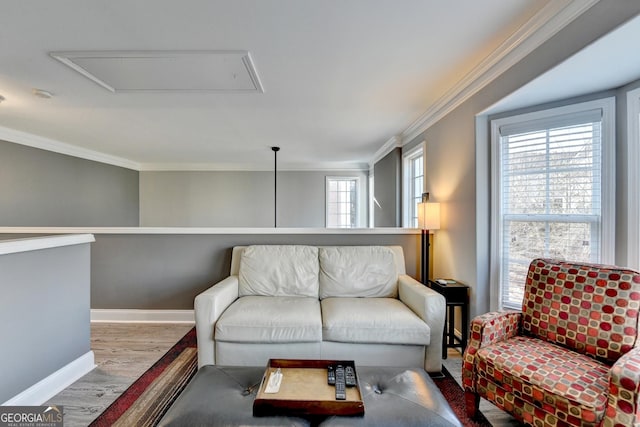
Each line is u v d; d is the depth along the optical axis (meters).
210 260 3.09
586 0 1.40
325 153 5.52
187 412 1.17
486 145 2.38
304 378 1.40
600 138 1.89
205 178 6.72
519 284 2.25
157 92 2.60
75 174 4.89
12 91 2.56
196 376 1.45
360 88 2.54
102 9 1.52
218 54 1.97
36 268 1.84
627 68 1.60
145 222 6.67
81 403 1.81
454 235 2.73
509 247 2.30
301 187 6.78
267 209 6.77
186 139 4.38
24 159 4.00
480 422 1.65
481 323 1.64
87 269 2.23
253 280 2.57
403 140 4.19
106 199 5.64
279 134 4.12
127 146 4.83
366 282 2.57
